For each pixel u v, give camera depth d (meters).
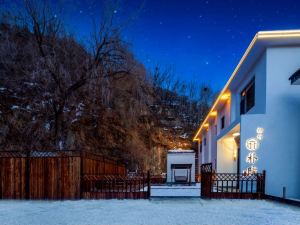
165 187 13.12
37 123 15.12
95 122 18.88
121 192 8.61
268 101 9.68
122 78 17.59
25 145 14.15
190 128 34.41
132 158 19.52
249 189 9.09
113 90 17.28
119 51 16.33
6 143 14.21
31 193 8.59
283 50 9.75
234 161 14.85
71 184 8.59
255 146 9.52
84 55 15.95
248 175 8.86
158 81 33.94
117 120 19.59
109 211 6.37
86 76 15.32
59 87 14.73
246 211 6.38
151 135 24.97
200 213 6.10
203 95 38.69
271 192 9.27
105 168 11.73
